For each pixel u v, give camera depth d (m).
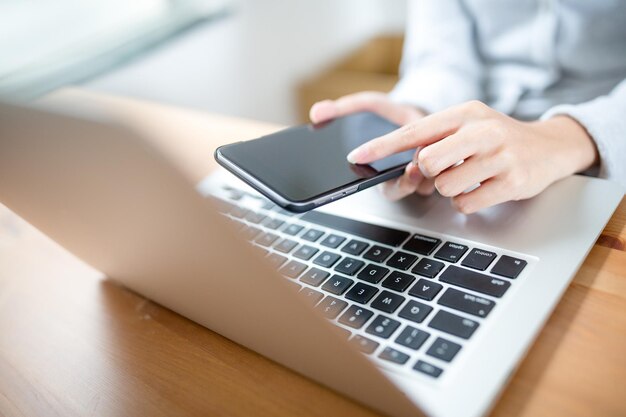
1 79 1.16
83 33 1.33
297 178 0.44
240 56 1.56
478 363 0.30
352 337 0.33
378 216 0.45
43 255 0.47
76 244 0.39
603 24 0.79
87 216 0.35
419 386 0.29
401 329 0.33
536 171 0.45
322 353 0.30
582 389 0.30
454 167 0.44
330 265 0.40
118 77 1.30
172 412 0.31
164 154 0.31
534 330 0.32
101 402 0.33
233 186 0.52
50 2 1.28
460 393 0.29
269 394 0.31
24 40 1.25
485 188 0.43
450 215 0.44
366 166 0.46
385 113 0.65
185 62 1.43
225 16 1.50
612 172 0.53
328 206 0.47
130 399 0.33
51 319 0.40
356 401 0.30
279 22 1.64
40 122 0.34
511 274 0.36
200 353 0.35
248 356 0.34
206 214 0.30
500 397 0.30
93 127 0.32
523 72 0.85
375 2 1.85
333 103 0.61
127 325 0.38
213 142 0.59
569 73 0.84
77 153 0.33
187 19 1.46
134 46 1.35
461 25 0.88
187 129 0.63
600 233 0.41
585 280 0.37
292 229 0.45
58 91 0.73
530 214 0.43
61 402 0.33
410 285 0.36
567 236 0.40
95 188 0.33
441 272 0.37
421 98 0.77
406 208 0.46
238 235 0.30
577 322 0.34
